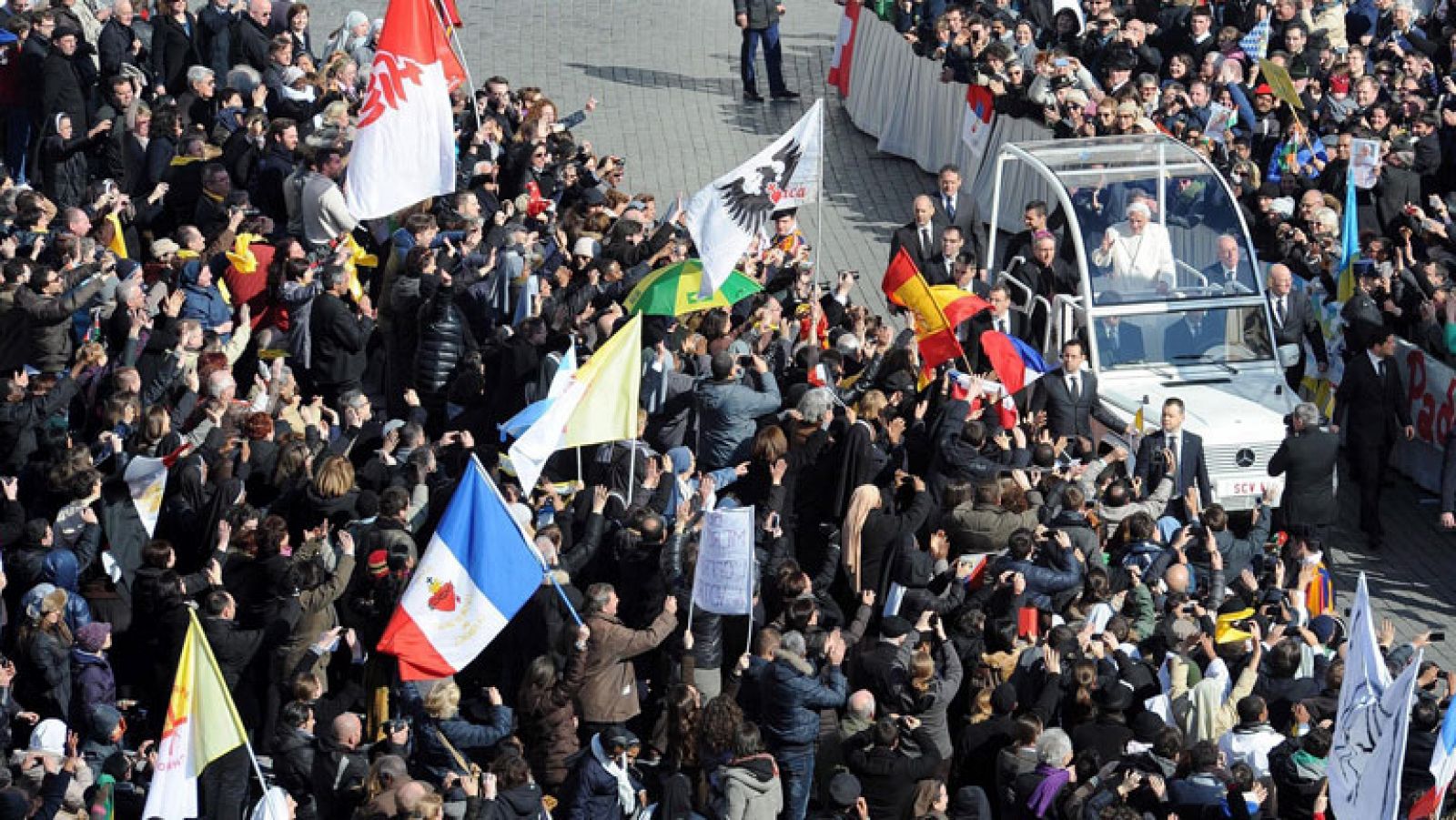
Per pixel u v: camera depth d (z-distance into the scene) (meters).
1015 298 58.22
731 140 77.25
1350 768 33.66
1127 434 52.00
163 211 58.47
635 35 88.50
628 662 38.47
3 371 48.50
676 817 35.03
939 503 45.09
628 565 40.84
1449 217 64.56
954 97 73.75
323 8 89.31
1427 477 57.38
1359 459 54.00
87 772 35.88
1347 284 59.62
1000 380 51.03
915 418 48.22
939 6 76.19
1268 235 61.94
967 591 42.09
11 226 54.16
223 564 40.12
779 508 44.34
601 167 63.34
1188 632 40.28
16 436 45.09
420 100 50.97
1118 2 75.88
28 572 40.31
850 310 53.78
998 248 70.06
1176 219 56.91
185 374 47.25
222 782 37.06
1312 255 60.06
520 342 48.28
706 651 39.44
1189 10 72.88
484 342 51.72
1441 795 35.03
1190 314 55.84
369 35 72.38
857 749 36.06
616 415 42.50
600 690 38.06
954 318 53.16
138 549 42.28
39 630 38.09
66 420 45.78
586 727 38.16
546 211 59.41
